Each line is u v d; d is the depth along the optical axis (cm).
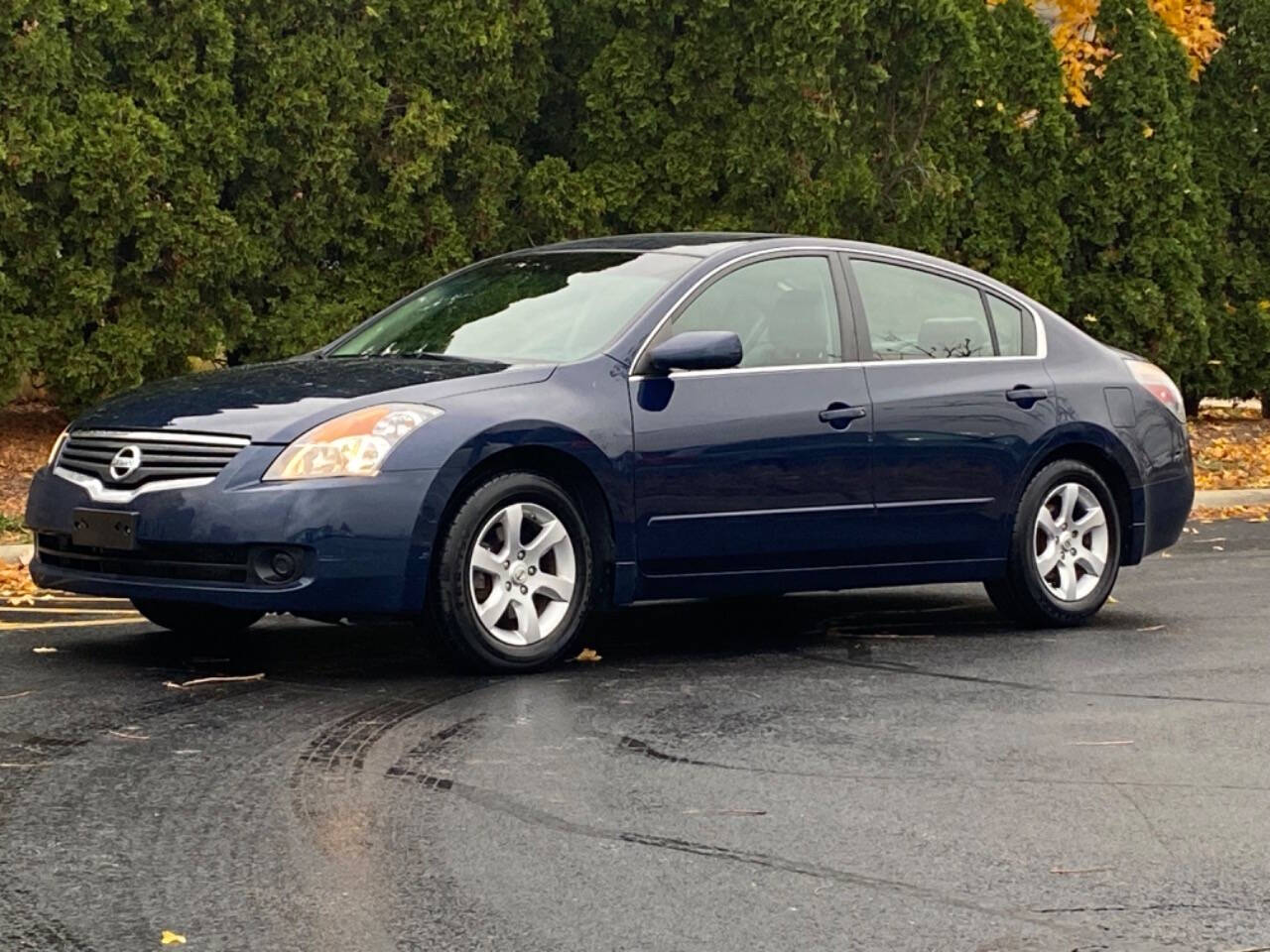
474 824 499
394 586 675
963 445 824
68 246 1334
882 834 497
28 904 429
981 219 1714
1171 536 919
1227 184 1864
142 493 680
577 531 721
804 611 915
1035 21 1728
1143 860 478
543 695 671
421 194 1466
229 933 411
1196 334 1808
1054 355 879
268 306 1442
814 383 783
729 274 782
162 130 1317
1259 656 779
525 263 838
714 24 1500
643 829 498
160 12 1345
